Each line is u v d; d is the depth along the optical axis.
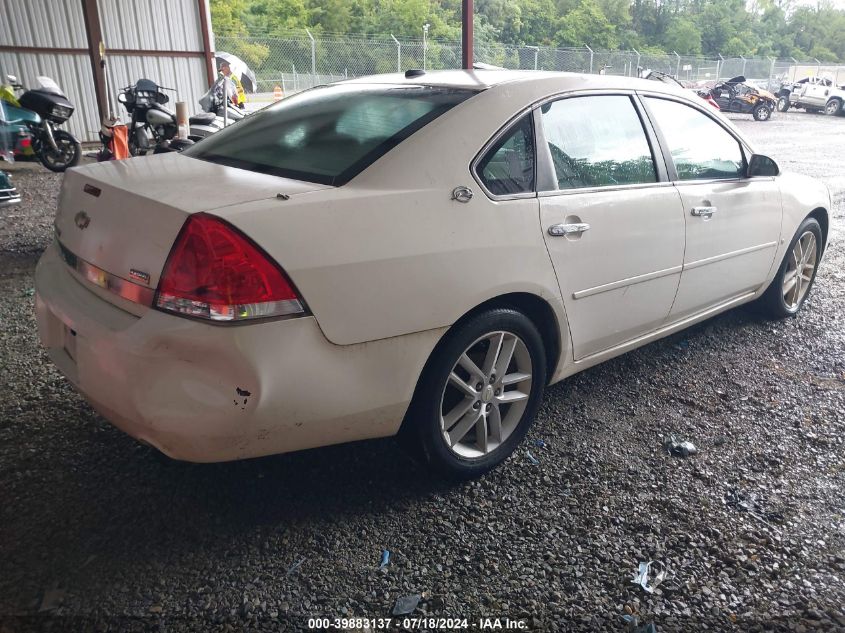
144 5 14.62
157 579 2.25
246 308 2.07
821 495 2.84
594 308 3.09
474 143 2.66
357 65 22.72
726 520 2.66
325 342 2.22
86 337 2.26
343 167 2.52
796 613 2.22
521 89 2.90
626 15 62.81
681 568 2.40
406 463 2.96
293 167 2.61
